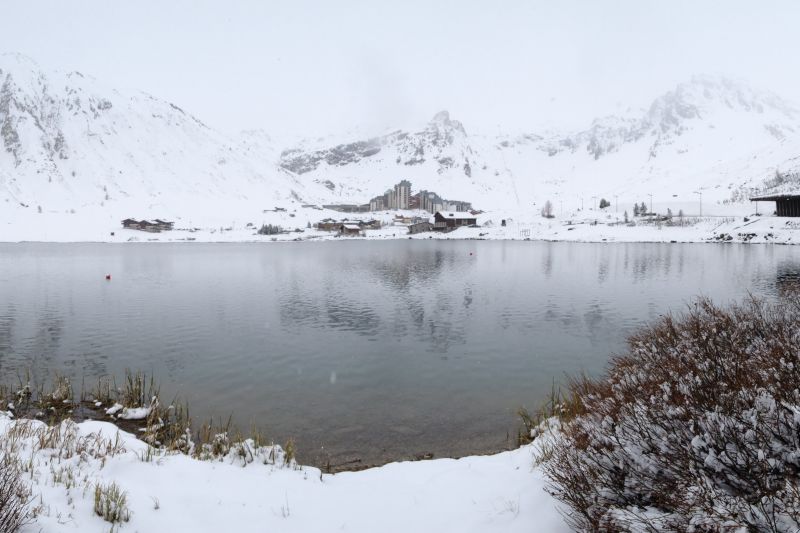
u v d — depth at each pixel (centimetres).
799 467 457
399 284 4897
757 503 429
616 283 4641
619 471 581
